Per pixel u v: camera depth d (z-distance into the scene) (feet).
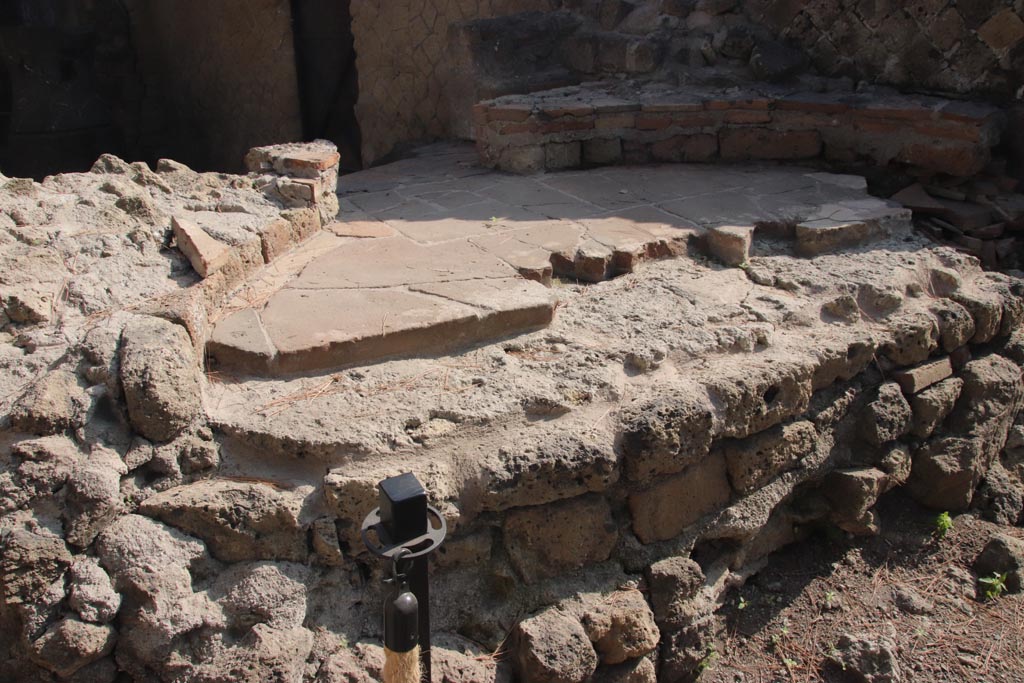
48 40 32.96
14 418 8.46
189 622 8.05
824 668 10.44
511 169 18.39
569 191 16.57
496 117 18.39
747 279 13.03
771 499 10.94
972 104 16.67
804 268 13.10
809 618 11.08
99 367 8.91
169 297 10.19
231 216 12.46
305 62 30.45
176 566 8.18
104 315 9.89
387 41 24.73
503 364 10.38
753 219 14.42
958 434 12.55
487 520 9.20
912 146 16.78
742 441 10.59
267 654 8.02
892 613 11.22
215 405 9.39
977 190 16.40
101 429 8.69
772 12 19.31
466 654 8.90
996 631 11.05
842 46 18.67
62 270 10.29
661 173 17.74
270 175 14.24
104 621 7.89
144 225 11.47
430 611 9.02
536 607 9.34
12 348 9.43
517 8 22.31
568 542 9.50
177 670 8.00
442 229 14.30
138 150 35.22
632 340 10.94
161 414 8.73
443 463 9.02
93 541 8.21
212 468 8.89
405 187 17.44
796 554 11.92
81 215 11.39
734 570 11.08
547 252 13.03
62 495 8.25
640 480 9.71
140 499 8.52
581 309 11.85
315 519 8.60
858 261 13.33
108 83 35.04
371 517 7.30
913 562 11.96
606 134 18.58
